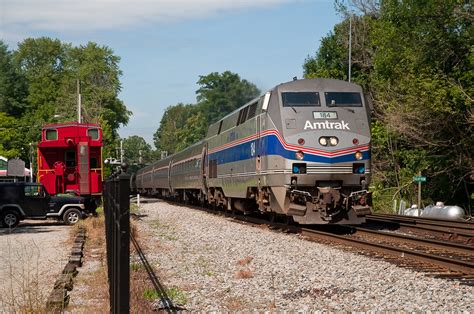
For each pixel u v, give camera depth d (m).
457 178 32.38
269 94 19.69
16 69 96.75
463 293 9.15
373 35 33.81
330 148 18.03
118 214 5.86
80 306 9.07
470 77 28.55
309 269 11.92
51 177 27.95
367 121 18.73
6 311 8.67
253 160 21.52
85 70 81.19
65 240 19.14
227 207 27.88
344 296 9.30
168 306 9.02
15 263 14.02
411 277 10.53
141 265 13.10
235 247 15.99
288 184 18.14
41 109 84.50
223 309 8.82
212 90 94.75
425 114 30.08
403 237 15.98
